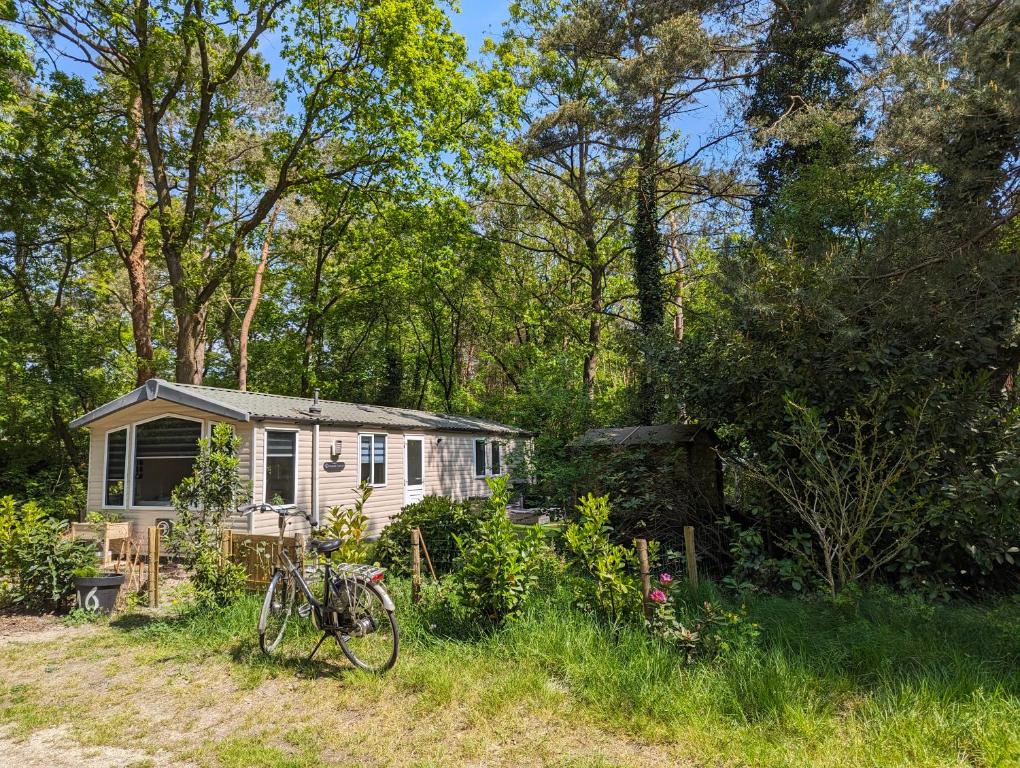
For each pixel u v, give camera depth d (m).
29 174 15.35
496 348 27.48
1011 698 3.73
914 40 10.10
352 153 18.19
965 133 7.17
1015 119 6.48
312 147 17.58
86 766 3.69
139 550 9.48
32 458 18.58
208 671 5.18
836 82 15.38
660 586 5.49
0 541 7.41
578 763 3.43
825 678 4.22
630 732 3.78
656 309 18.38
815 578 6.61
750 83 16.58
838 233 9.98
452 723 4.04
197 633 6.13
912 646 4.62
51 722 4.30
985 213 6.83
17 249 17.94
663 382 8.89
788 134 12.97
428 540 8.40
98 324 20.88
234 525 11.05
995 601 6.21
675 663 4.47
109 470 12.06
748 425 7.58
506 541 5.49
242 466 11.27
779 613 5.59
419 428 15.94
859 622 5.14
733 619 4.78
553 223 26.25
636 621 5.16
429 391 29.73
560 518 9.83
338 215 21.30
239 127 18.59
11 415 18.06
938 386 6.48
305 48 16.19
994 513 6.00
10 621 6.96
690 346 8.59
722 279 7.70
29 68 13.56
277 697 4.60
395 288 23.33
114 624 6.81
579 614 5.41
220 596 6.58
